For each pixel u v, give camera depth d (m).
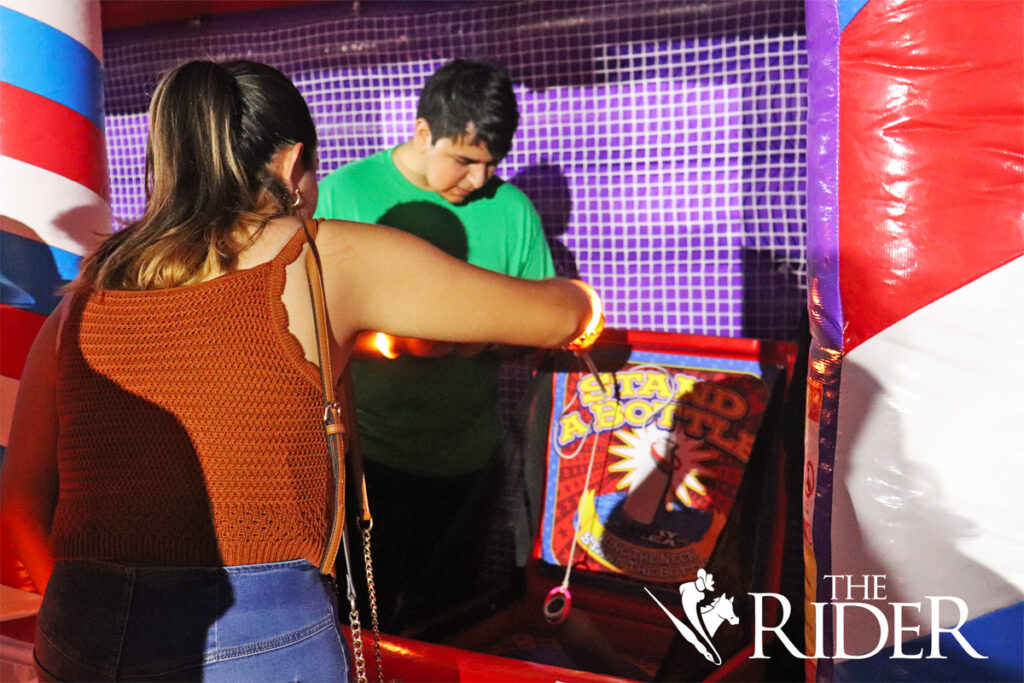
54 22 2.08
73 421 1.15
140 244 1.17
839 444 1.44
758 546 2.09
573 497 2.33
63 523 1.14
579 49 3.20
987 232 1.30
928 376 1.35
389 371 2.41
